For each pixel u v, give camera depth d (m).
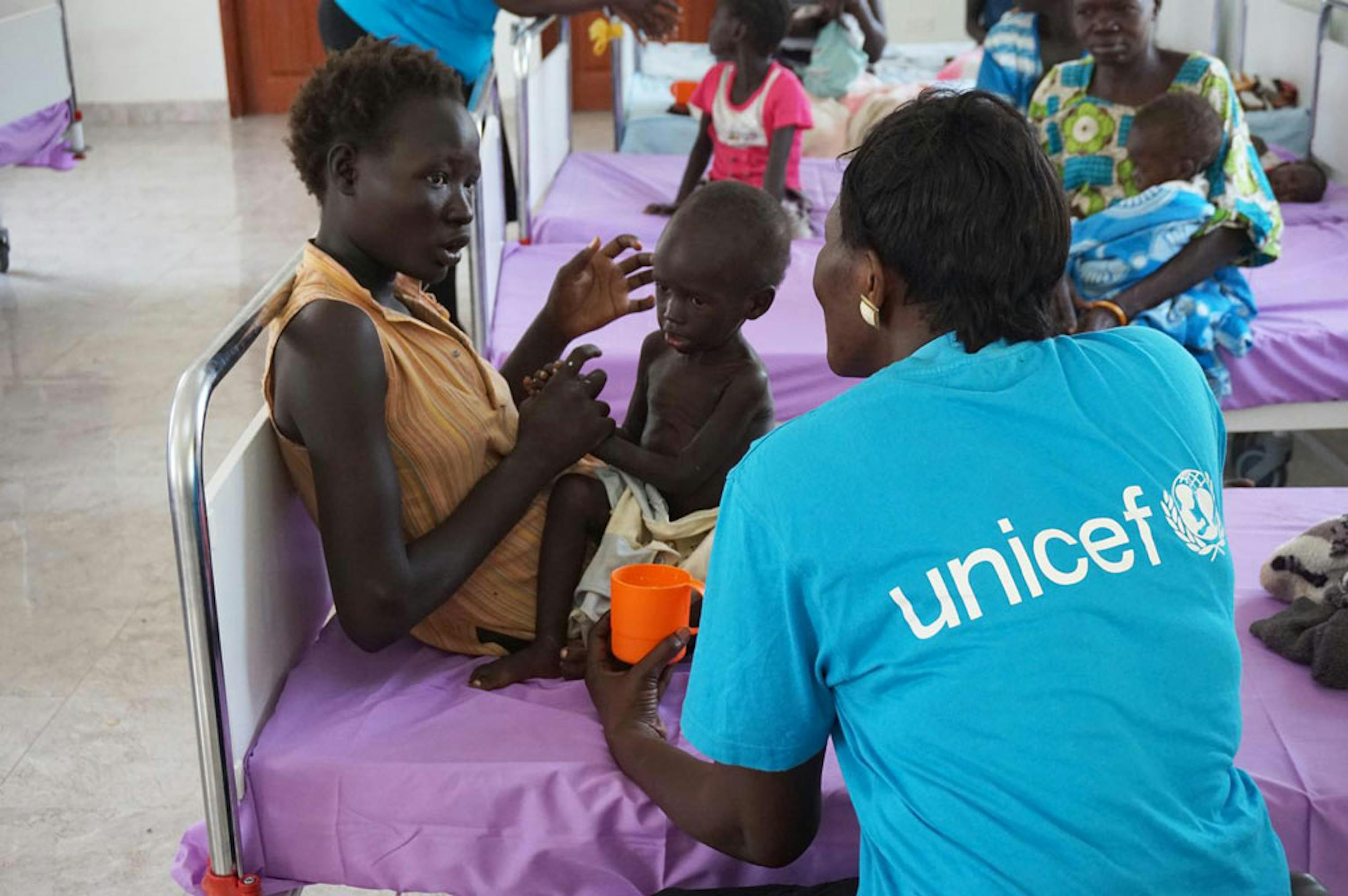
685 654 1.72
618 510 1.75
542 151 4.30
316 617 1.79
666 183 4.35
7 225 5.66
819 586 1.10
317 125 1.56
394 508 1.52
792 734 1.18
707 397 1.82
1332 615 1.70
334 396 1.48
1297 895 1.24
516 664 1.68
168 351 4.34
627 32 5.41
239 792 1.50
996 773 1.06
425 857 1.50
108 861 2.16
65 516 3.31
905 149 1.13
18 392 4.03
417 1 3.32
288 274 1.64
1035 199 1.12
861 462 1.09
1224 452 1.27
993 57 3.58
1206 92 2.87
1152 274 2.82
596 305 1.95
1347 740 1.55
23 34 4.62
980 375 1.13
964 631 1.07
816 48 5.03
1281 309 3.08
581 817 1.47
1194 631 1.11
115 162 6.65
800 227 3.78
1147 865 1.06
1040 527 1.08
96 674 2.69
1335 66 4.22
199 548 1.34
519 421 1.69
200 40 7.34
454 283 3.62
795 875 1.49
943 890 1.08
